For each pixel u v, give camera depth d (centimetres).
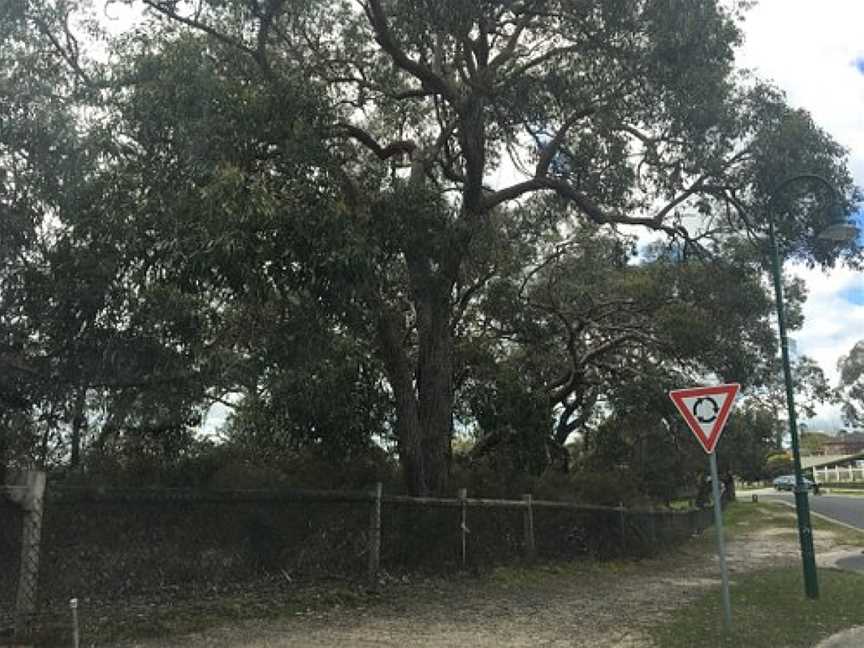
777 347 2664
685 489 3850
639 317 2441
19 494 790
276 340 1056
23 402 1012
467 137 1578
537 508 1700
